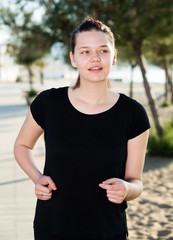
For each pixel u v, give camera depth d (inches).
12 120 524.4
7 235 135.0
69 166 59.2
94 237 59.0
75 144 58.7
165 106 790.5
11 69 2385.6
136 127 61.5
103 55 59.2
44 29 316.2
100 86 59.9
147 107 756.6
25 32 332.5
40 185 59.6
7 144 339.3
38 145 322.3
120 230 60.8
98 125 59.3
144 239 145.8
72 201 59.2
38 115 63.2
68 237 59.6
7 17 320.8
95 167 58.9
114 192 55.1
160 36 279.0
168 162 311.0
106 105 60.7
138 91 1179.3
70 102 61.0
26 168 64.7
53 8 289.3
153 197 207.6
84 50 58.9
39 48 325.4
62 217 59.5
